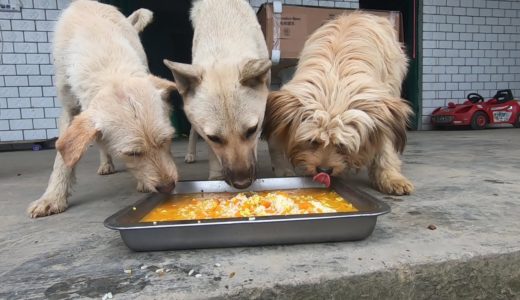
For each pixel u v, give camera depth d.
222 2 1.00
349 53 0.81
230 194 0.72
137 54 0.86
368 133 0.71
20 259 0.53
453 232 0.58
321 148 0.71
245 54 0.83
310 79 0.76
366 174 1.00
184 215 0.60
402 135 0.76
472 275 0.51
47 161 1.42
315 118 0.69
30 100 1.79
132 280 0.45
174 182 0.65
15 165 1.34
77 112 0.81
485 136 1.91
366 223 0.52
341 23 0.91
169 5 3.11
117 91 0.65
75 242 0.58
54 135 1.83
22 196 0.89
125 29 0.93
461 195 0.79
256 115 0.70
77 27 0.81
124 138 0.62
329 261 0.49
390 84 0.88
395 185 0.80
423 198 0.77
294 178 0.75
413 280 0.48
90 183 1.00
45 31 1.77
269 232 0.52
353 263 0.48
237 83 0.69
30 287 0.45
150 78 0.74
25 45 1.75
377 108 0.72
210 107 0.68
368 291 0.47
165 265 0.49
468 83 2.51
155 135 0.64
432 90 2.43
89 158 1.47
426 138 1.88
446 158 1.26
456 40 2.44
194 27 1.07
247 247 0.53
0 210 0.78
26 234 0.63
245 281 0.44
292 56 1.44
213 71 0.72
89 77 0.71
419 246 0.53
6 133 1.77
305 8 1.45
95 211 0.75
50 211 0.73
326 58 0.81
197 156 1.45
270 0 1.92
